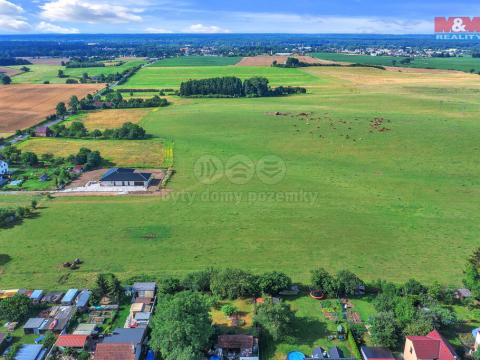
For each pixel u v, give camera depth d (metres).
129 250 74.25
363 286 62.22
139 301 59.53
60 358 50.00
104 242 76.94
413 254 72.12
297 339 53.00
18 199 96.44
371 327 52.41
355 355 49.84
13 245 75.88
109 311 58.56
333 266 68.69
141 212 89.56
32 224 84.06
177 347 47.00
